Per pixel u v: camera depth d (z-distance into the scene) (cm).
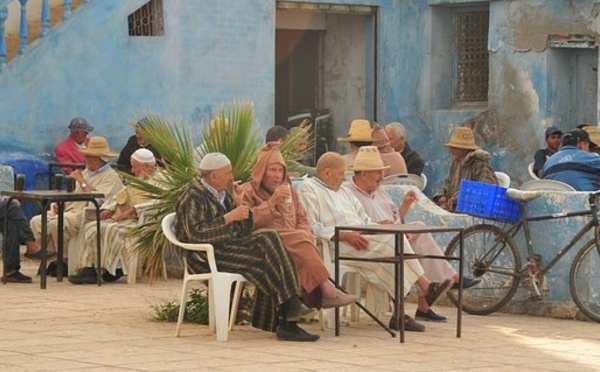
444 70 4053
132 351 1786
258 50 3700
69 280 2622
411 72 4034
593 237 2195
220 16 3638
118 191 2727
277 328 1930
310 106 4094
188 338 1919
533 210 2242
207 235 1912
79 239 2639
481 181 2500
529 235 2241
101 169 2742
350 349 1838
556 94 3769
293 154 2225
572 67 3800
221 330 1897
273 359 1738
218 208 1941
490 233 2273
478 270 2272
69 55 3425
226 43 3650
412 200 2166
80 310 2214
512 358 1783
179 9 3569
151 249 2153
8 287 2545
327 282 1916
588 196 2195
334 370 1658
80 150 3222
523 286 2227
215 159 1945
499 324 2134
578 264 2183
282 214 1969
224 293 1897
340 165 2059
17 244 2619
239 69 3675
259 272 1900
